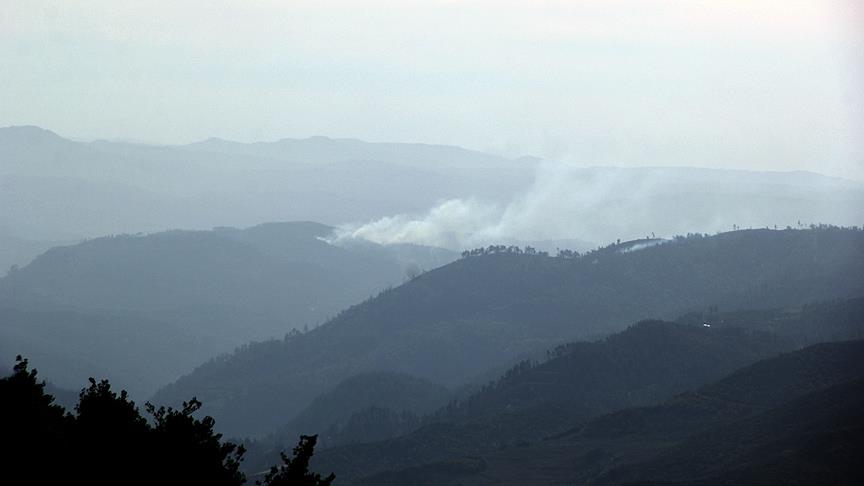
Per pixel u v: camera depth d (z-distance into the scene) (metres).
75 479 165.00
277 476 164.00
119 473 167.12
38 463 165.12
